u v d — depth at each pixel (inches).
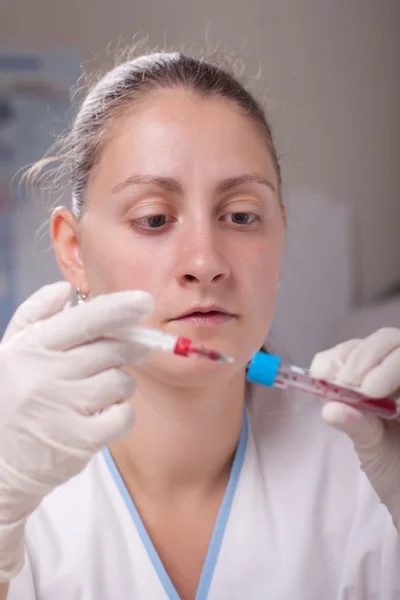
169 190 39.1
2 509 35.9
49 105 105.4
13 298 103.5
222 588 42.0
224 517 43.8
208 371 37.6
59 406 35.2
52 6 105.0
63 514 44.1
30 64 104.8
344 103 108.8
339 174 109.3
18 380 35.4
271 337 56.4
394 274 110.7
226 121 40.7
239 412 45.1
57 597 41.4
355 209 110.0
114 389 35.5
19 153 104.7
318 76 108.0
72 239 45.9
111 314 34.5
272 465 46.9
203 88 41.7
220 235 39.7
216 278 37.6
